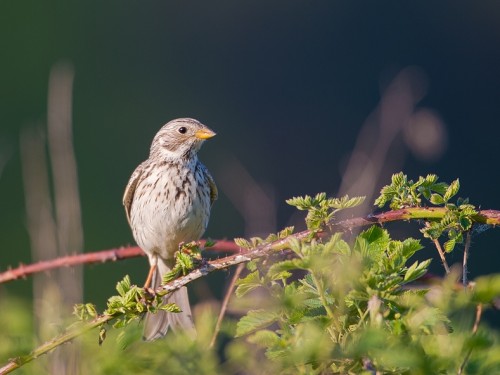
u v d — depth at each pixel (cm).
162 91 2914
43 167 1075
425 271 630
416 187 722
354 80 2900
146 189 1027
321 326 638
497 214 704
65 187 941
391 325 604
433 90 2859
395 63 2878
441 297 609
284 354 628
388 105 1322
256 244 725
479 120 2784
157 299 718
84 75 2878
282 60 2944
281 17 2972
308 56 2938
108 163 2698
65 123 992
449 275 622
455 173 2553
